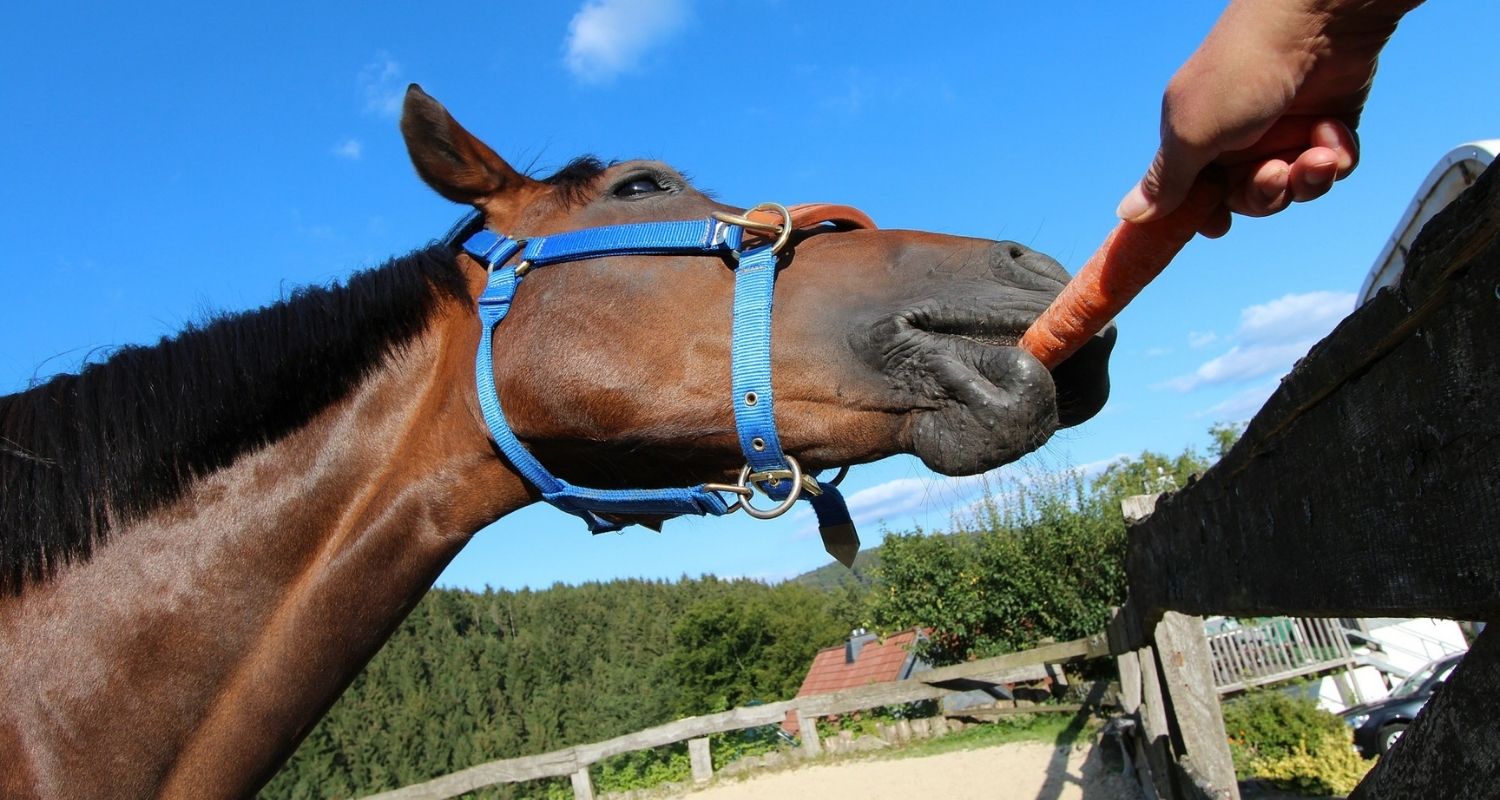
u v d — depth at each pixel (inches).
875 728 436.8
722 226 58.7
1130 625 160.9
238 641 56.7
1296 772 302.4
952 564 525.0
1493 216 25.0
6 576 53.9
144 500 56.5
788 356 54.4
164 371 58.7
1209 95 26.3
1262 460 56.6
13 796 50.5
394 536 62.4
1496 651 30.2
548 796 458.9
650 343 57.3
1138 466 644.7
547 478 60.2
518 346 60.5
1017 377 45.4
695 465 59.4
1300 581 50.7
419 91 65.2
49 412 56.9
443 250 66.8
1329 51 25.5
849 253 57.9
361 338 63.1
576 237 61.7
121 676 53.6
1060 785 304.3
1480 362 28.2
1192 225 34.6
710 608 1028.5
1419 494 33.8
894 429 51.7
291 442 60.8
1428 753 35.5
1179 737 170.4
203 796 55.5
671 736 418.3
